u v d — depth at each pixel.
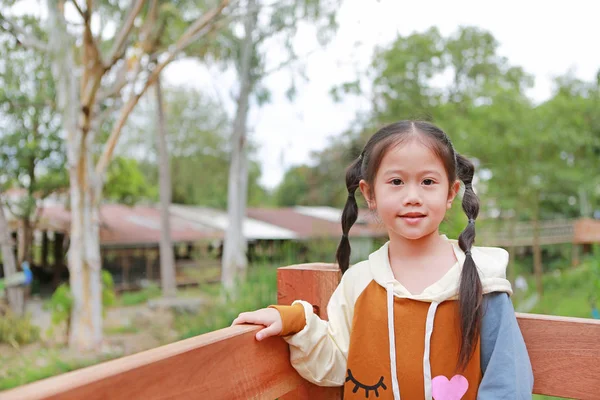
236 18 9.67
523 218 20.97
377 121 19.17
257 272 6.54
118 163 18.95
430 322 1.05
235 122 14.35
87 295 9.67
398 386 1.05
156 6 9.58
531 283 12.90
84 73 8.98
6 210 16.62
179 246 22.36
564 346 1.09
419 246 1.13
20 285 13.09
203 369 0.82
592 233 8.21
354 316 1.14
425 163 1.07
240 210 14.39
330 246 9.65
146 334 10.04
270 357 1.03
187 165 26.62
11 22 8.98
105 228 18.81
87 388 0.62
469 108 12.05
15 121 14.33
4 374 7.35
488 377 1.00
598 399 1.06
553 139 11.00
